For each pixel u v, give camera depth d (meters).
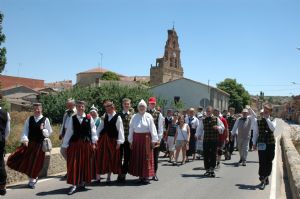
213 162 12.30
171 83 62.12
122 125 10.36
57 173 11.66
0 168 8.42
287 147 17.48
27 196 8.49
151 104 11.72
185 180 11.38
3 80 89.00
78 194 8.87
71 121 9.30
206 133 12.34
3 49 33.78
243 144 15.57
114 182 10.59
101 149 10.33
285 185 11.38
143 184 10.41
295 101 109.56
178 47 89.75
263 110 10.99
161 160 16.39
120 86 34.56
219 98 66.62
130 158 10.59
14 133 15.17
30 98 65.75
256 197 9.45
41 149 9.49
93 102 32.69
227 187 10.55
